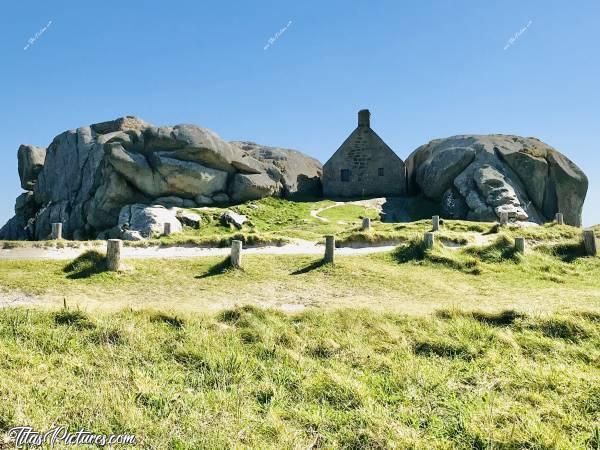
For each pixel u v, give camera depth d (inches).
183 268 693.3
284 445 221.9
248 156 1999.3
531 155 1886.1
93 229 1836.9
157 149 1784.0
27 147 2425.0
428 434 236.4
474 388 289.4
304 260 750.5
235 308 444.1
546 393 283.7
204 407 257.0
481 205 1696.6
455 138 2124.8
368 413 251.1
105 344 345.1
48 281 594.9
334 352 354.0
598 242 921.5
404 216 1809.8
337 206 1857.8
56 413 239.6
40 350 328.8
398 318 439.2
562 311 435.5
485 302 543.5
